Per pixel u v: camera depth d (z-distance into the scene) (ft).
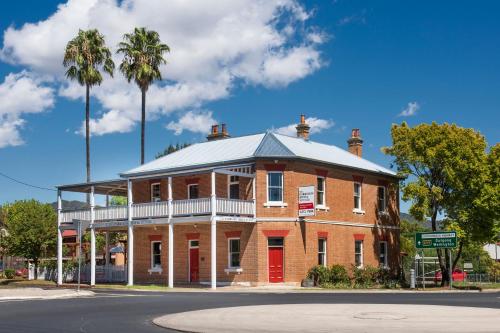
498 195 130.72
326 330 48.83
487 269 185.57
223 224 128.47
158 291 108.78
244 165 124.06
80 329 50.83
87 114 195.21
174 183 138.21
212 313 62.34
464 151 132.67
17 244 165.48
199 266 130.93
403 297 91.35
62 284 137.49
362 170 143.64
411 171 139.13
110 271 146.82
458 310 66.08
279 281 123.54
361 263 142.10
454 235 118.42
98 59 194.39
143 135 192.24
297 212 125.90
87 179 194.29
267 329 49.65
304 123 151.33
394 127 139.54
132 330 50.37
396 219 155.94
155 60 191.11
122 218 132.16
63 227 142.41
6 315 62.39
